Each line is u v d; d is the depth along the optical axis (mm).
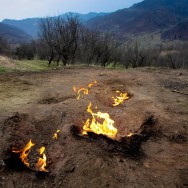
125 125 6684
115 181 4516
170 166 5047
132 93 9336
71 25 23047
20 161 5129
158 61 47281
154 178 4633
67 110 7266
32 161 5297
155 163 5148
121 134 6336
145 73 13070
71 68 14508
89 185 4453
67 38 22594
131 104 8180
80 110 7320
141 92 9656
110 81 11195
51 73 12891
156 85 10773
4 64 15945
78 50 24625
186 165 5090
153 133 6430
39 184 4570
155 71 13820
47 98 8812
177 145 5926
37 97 8891
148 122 6871
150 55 46000
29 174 4785
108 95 9336
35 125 6566
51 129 6449
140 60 37406
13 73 12820
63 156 5207
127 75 12375
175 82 11336
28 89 9914
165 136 6297
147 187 4398
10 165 4953
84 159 4977
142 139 6066
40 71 13570
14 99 8562
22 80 11266
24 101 8375
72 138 5691
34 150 5641
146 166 5012
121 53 37531
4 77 11703
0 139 5648
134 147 5594
